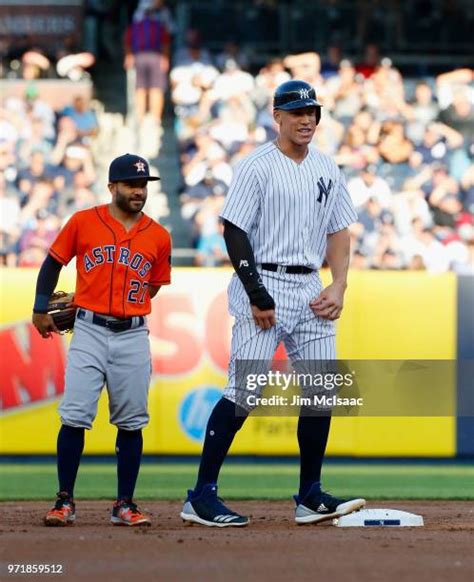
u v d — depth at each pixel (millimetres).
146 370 22000
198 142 62188
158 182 64750
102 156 65188
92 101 67750
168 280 22562
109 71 70625
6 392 43719
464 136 62938
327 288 21594
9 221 56281
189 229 59969
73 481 22125
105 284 21594
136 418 22062
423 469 42125
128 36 66062
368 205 57562
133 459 22141
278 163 21031
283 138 21203
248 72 66938
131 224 21969
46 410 43875
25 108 61844
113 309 21562
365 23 68188
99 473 39625
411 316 43594
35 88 64750
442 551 18484
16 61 66500
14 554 17828
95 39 70750
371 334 43531
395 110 63250
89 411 21797
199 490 21609
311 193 21078
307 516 21891
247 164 20969
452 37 68750
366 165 60875
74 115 62750
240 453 43719
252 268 20688
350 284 43531
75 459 22000
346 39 68188
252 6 67812
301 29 67938
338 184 21672
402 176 60719
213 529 21156
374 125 61750
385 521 22203
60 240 21859
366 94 63469
